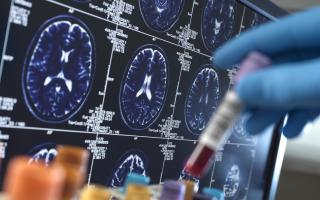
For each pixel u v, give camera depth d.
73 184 0.33
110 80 0.68
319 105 0.35
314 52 0.39
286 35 0.38
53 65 0.60
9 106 0.56
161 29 0.75
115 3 0.66
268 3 0.99
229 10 0.90
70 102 0.63
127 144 0.73
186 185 0.53
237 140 0.99
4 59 0.54
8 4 0.54
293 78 0.33
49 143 0.61
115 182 0.72
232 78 0.94
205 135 0.42
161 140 0.80
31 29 0.56
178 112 0.83
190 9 0.81
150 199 0.50
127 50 0.70
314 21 0.36
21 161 0.31
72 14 0.61
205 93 0.88
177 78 0.81
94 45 0.65
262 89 0.34
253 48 0.39
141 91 0.74
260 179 1.07
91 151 0.67
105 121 0.69
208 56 0.87
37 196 0.28
